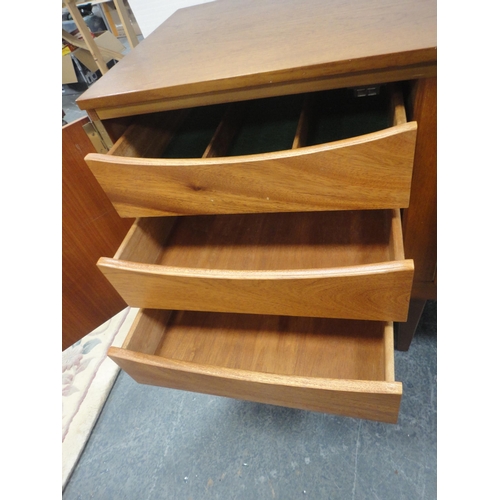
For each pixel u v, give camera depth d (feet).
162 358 1.77
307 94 2.05
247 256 2.15
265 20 1.98
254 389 1.69
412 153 1.31
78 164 1.95
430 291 2.19
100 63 5.44
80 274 2.32
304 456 2.42
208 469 2.49
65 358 3.34
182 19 2.41
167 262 2.24
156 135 2.20
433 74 1.34
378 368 1.85
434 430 2.36
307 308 1.67
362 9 1.74
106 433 2.82
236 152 2.11
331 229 2.13
